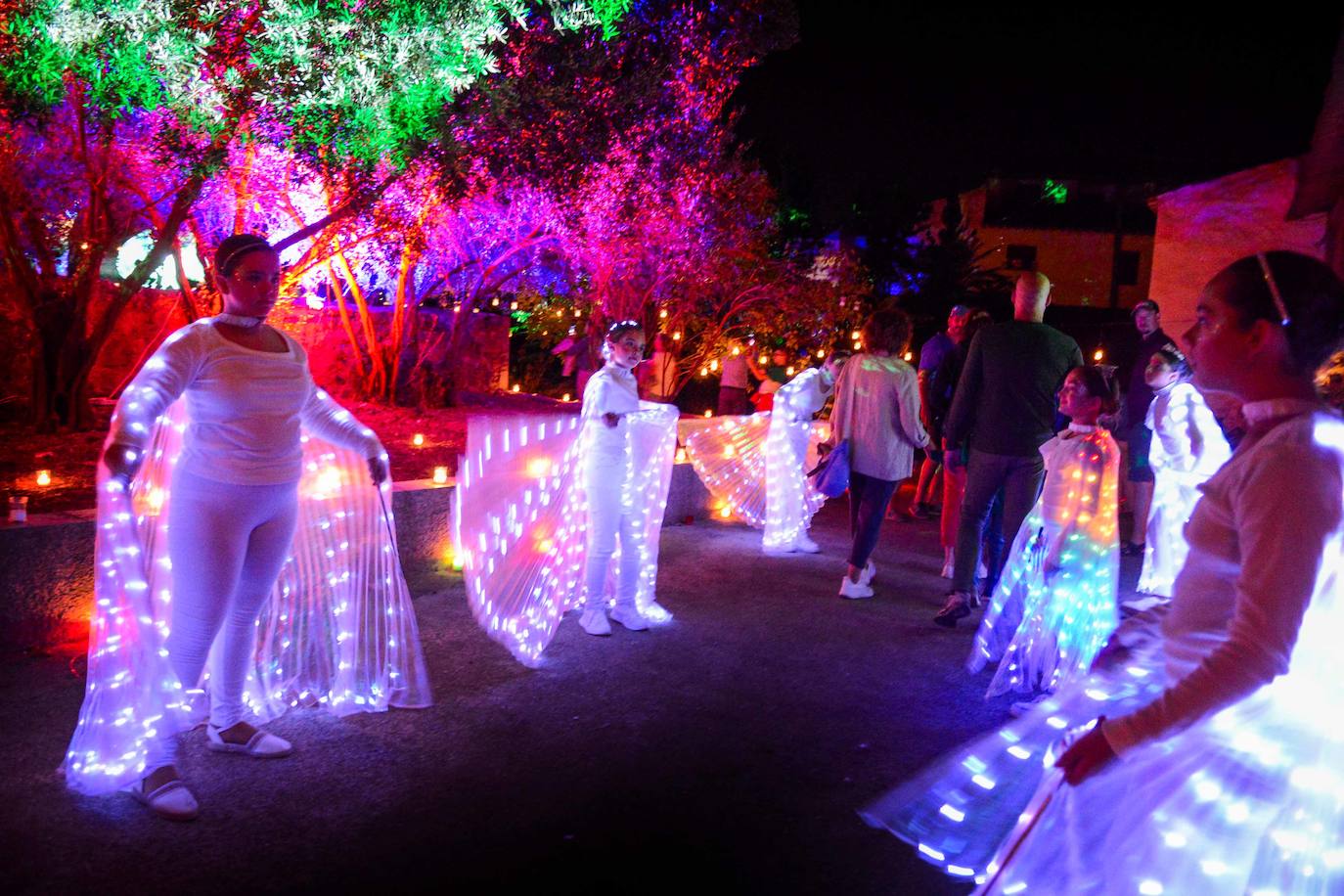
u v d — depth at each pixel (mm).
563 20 9023
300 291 12141
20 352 8945
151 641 3689
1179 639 2199
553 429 6105
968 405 6258
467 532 6832
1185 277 18016
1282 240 16453
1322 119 9742
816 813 3910
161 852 3385
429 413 11758
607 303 13102
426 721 4621
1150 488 8922
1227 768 2076
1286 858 2039
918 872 3500
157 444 4184
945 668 5707
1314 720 2053
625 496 6078
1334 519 1934
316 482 4746
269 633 4594
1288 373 2078
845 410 6961
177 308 10617
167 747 3715
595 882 3344
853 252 16016
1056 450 5309
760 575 7688
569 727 4637
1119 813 2215
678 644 5930
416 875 3326
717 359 14812
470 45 7469
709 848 3609
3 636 4977
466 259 12375
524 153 9617
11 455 7453
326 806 3771
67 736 4188
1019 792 3246
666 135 11859
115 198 8992
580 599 6422
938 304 26422
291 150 7652
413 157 8109
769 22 11891
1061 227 35875
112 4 6523
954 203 27562
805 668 5613
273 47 6945
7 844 3367
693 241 12484
